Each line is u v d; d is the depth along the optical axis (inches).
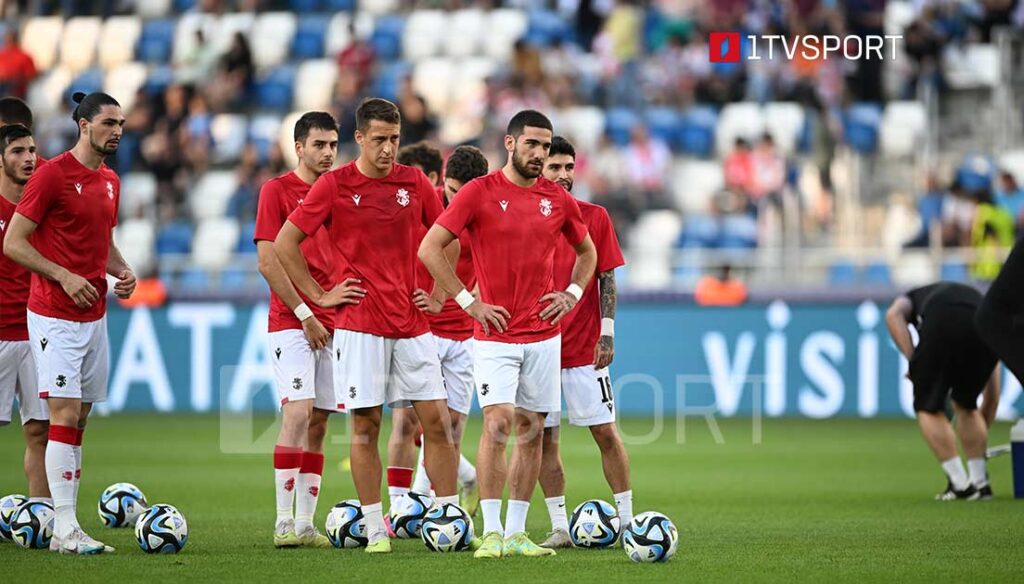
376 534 1146.0
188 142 3449.8
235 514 1464.1
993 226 2866.6
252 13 3878.0
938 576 1013.8
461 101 3548.2
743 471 1961.1
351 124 3405.5
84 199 1160.2
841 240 3041.3
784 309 2736.2
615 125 3390.7
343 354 1150.3
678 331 2783.0
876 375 2696.9
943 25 3398.1
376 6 3843.5
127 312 2883.9
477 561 1082.7
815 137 3193.9
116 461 2069.4
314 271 1269.7
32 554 1131.3
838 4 3395.7
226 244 3243.1
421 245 1127.0
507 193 1132.5
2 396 1240.2
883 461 2091.5
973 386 1598.2
